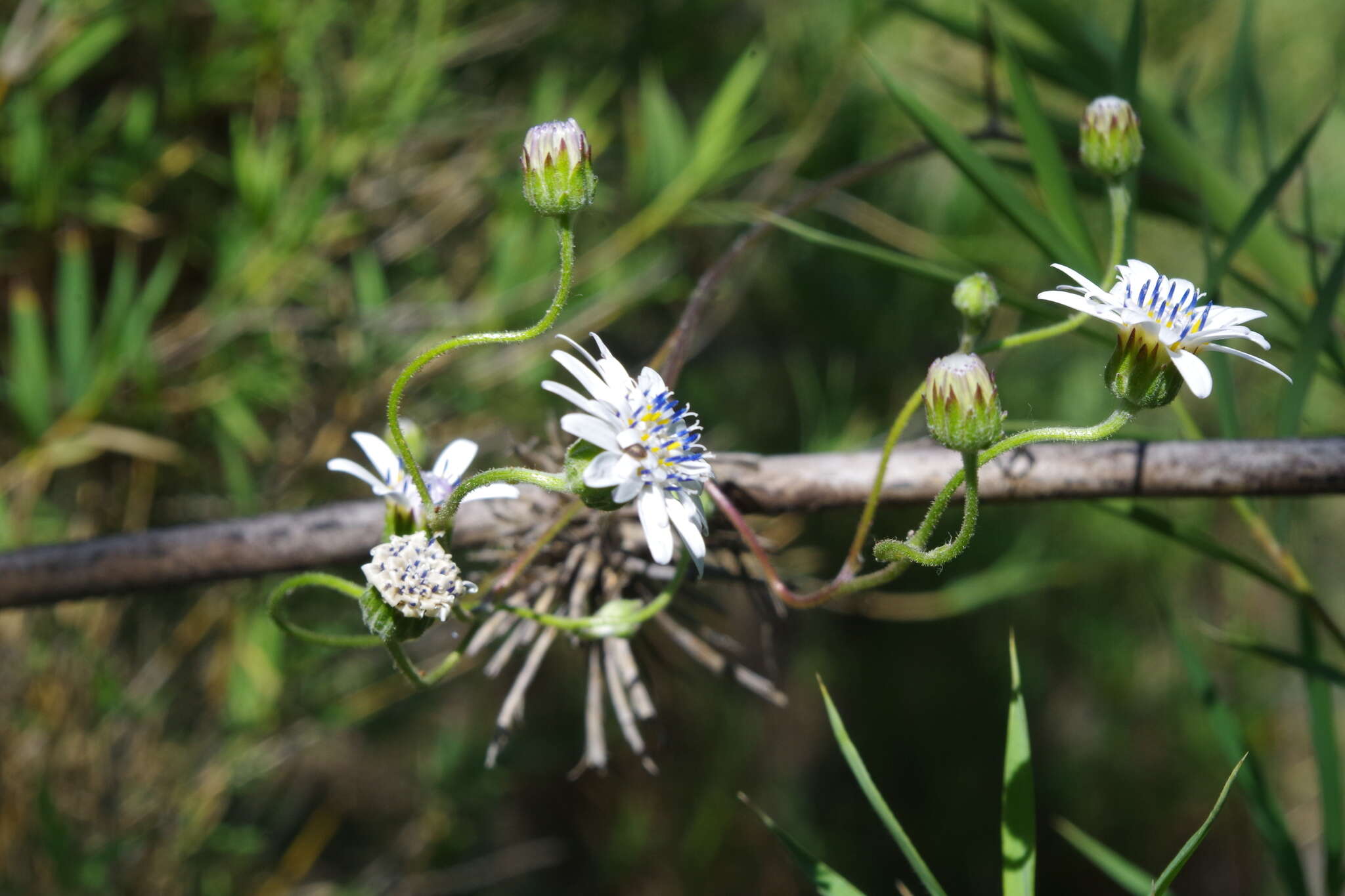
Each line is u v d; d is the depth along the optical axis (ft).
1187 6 2.23
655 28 2.04
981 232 2.10
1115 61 1.55
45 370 1.50
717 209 1.65
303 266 1.64
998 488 1.28
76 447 1.53
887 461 1.18
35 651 1.60
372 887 2.06
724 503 1.23
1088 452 1.28
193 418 1.70
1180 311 1.15
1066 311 1.37
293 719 1.83
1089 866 2.94
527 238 1.72
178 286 1.80
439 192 1.80
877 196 2.15
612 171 2.01
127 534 1.31
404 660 1.17
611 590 1.26
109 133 1.72
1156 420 1.82
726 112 1.65
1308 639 1.37
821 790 2.91
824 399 2.10
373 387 1.67
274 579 1.70
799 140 1.87
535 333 1.16
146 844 1.73
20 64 1.54
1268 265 1.49
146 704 1.69
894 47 2.09
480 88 1.94
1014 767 1.17
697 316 1.30
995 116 1.47
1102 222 2.12
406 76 1.68
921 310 2.18
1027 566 2.05
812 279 2.21
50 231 1.63
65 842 1.54
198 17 1.75
